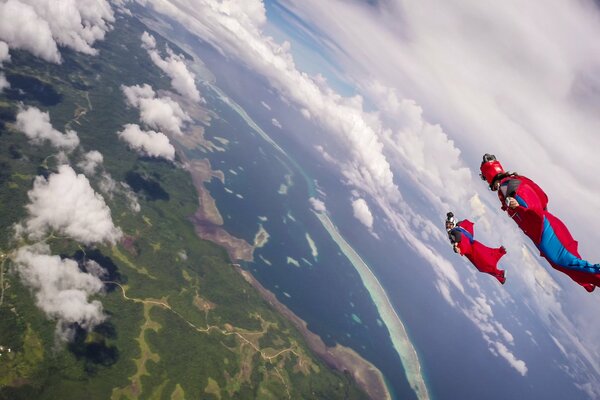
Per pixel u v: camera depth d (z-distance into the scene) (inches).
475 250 454.3
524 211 394.6
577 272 367.9
